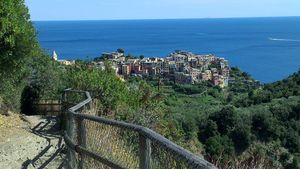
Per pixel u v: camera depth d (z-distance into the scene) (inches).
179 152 119.0
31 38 558.6
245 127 984.9
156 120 447.5
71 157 251.4
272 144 999.0
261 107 1321.4
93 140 217.2
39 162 378.3
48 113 692.1
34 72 698.2
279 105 1289.4
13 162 376.8
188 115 969.5
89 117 212.8
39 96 700.0
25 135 477.7
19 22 522.6
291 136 1023.6
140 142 151.7
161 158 134.3
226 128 992.2
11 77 589.9
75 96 519.8
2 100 612.7
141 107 484.1
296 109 1217.4
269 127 1051.9
